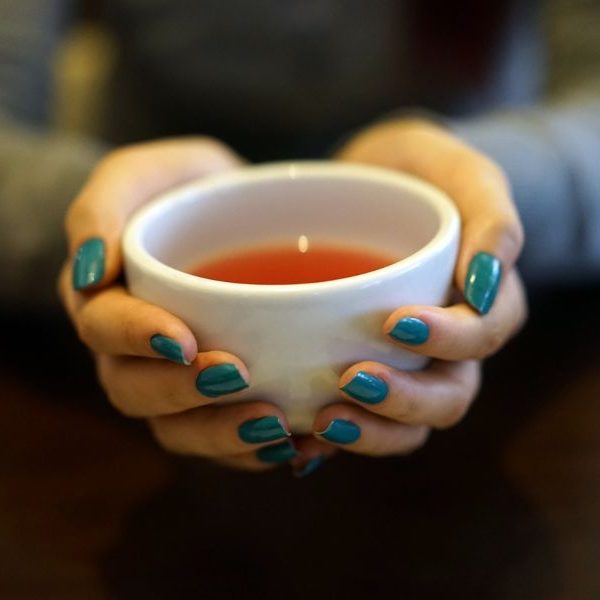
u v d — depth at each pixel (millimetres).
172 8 687
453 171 377
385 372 320
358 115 700
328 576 353
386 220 372
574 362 443
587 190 462
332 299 307
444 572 352
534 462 393
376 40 674
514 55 699
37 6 668
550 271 474
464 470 391
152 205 361
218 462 399
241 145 726
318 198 379
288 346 313
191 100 712
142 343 320
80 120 790
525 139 465
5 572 360
